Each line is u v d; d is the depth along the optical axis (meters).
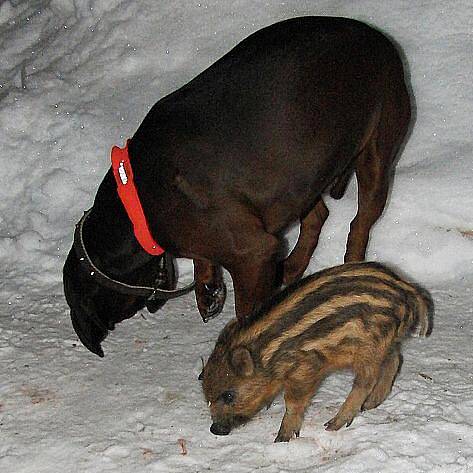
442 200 7.07
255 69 5.70
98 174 8.03
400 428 5.25
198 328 6.45
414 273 6.90
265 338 5.07
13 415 5.66
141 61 8.88
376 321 5.08
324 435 5.25
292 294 5.12
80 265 5.82
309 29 5.95
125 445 5.34
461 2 8.39
